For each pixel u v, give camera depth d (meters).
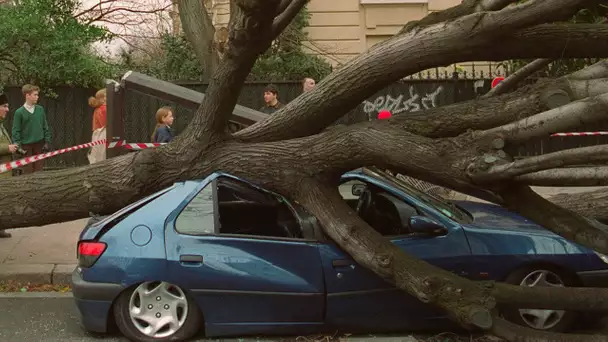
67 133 11.62
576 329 5.32
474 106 5.44
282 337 5.12
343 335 5.17
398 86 12.02
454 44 5.21
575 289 4.68
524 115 5.18
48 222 5.95
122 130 8.58
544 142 12.04
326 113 5.97
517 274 5.14
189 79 12.66
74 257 7.38
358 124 5.60
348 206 5.36
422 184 7.92
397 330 5.25
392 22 15.12
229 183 5.33
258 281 4.88
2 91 11.29
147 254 4.84
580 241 4.76
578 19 7.08
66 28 12.30
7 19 11.53
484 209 5.93
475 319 4.38
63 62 11.62
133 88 8.60
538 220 4.91
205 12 11.18
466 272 5.11
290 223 5.39
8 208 5.82
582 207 6.45
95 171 5.85
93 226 5.04
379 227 5.55
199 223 5.00
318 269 4.99
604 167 4.61
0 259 7.27
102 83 12.12
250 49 5.05
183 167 5.73
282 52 13.34
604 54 5.30
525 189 4.97
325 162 5.47
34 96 9.16
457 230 5.21
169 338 4.87
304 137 5.78
